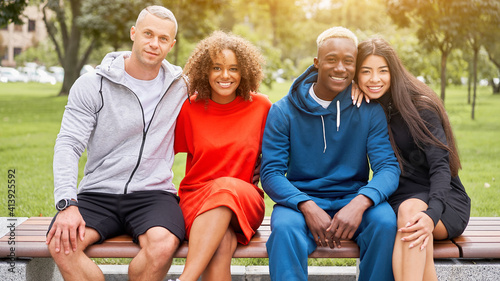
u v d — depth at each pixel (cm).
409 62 1783
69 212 263
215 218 261
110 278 349
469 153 821
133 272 263
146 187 291
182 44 2586
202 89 304
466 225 293
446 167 283
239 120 306
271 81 2356
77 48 2392
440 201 269
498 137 996
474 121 1304
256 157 308
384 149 298
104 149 295
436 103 300
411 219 260
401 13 1145
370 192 275
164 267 262
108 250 271
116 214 287
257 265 388
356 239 279
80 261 259
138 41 293
